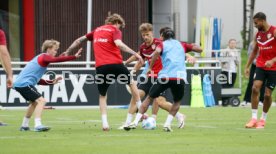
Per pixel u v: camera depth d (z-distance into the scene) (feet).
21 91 124.88
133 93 127.95
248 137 116.16
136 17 258.37
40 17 249.14
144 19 259.19
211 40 249.55
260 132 125.49
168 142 108.68
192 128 133.80
